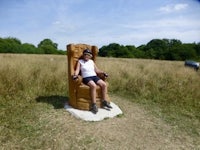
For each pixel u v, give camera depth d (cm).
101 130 492
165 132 524
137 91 866
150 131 519
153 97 808
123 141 463
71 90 586
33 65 1060
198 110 711
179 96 826
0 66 845
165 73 1211
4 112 551
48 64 1197
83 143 442
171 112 671
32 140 443
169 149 454
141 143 464
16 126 490
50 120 518
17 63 970
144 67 1481
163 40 6888
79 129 487
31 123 506
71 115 548
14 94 673
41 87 763
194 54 5909
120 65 1312
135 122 557
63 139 450
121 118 565
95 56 641
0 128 475
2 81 721
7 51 6181
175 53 6025
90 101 568
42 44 8012
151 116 614
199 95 842
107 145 443
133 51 6850
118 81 945
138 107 681
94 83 564
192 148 468
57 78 855
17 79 751
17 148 416
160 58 6306
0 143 426
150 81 972
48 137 454
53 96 700
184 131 543
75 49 598
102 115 551
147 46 7088
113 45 6906
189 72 1232
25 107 591
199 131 551
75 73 577
